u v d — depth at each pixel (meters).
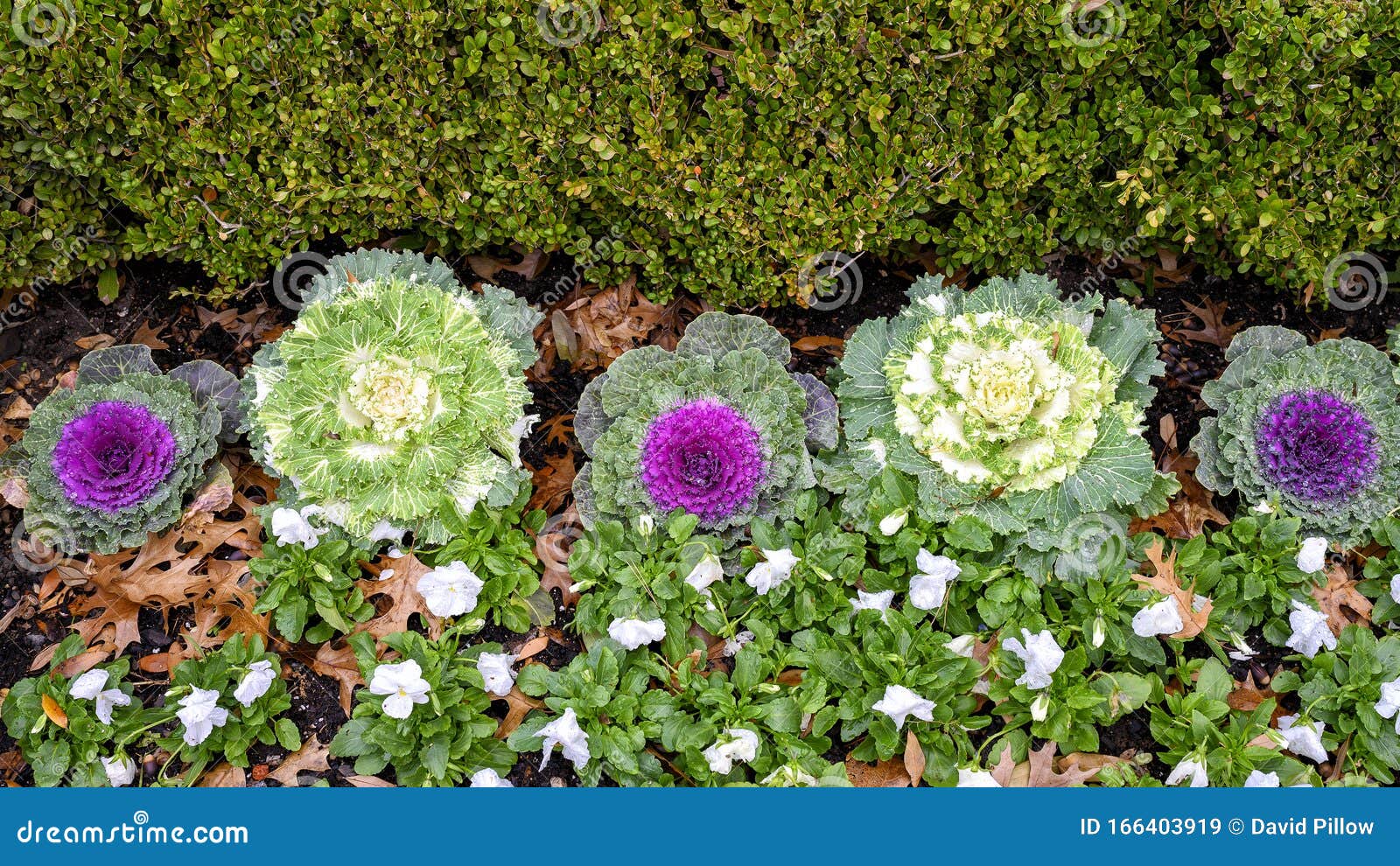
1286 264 3.72
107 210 3.72
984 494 3.32
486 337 3.44
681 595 3.19
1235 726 3.01
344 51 3.36
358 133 3.50
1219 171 3.53
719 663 3.26
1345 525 3.34
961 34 3.25
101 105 3.38
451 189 3.63
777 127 3.41
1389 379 3.49
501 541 3.34
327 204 3.70
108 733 3.00
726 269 3.73
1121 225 3.71
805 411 3.51
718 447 3.30
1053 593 3.30
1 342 3.74
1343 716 3.10
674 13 3.22
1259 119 3.48
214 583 3.30
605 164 3.49
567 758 3.11
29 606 3.33
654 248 3.74
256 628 3.20
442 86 3.41
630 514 3.34
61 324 3.79
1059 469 3.24
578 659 3.12
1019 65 3.44
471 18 3.32
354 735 3.03
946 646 3.06
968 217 3.70
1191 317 3.88
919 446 3.34
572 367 3.83
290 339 3.38
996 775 2.97
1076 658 3.03
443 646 3.13
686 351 3.55
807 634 3.15
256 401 3.40
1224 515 3.51
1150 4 3.31
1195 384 3.76
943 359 3.32
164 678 3.22
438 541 3.32
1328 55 3.28
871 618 3.13
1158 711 3.07
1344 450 3.35
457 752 3.00
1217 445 3.47
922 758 2.98
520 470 3.45
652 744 3.11
